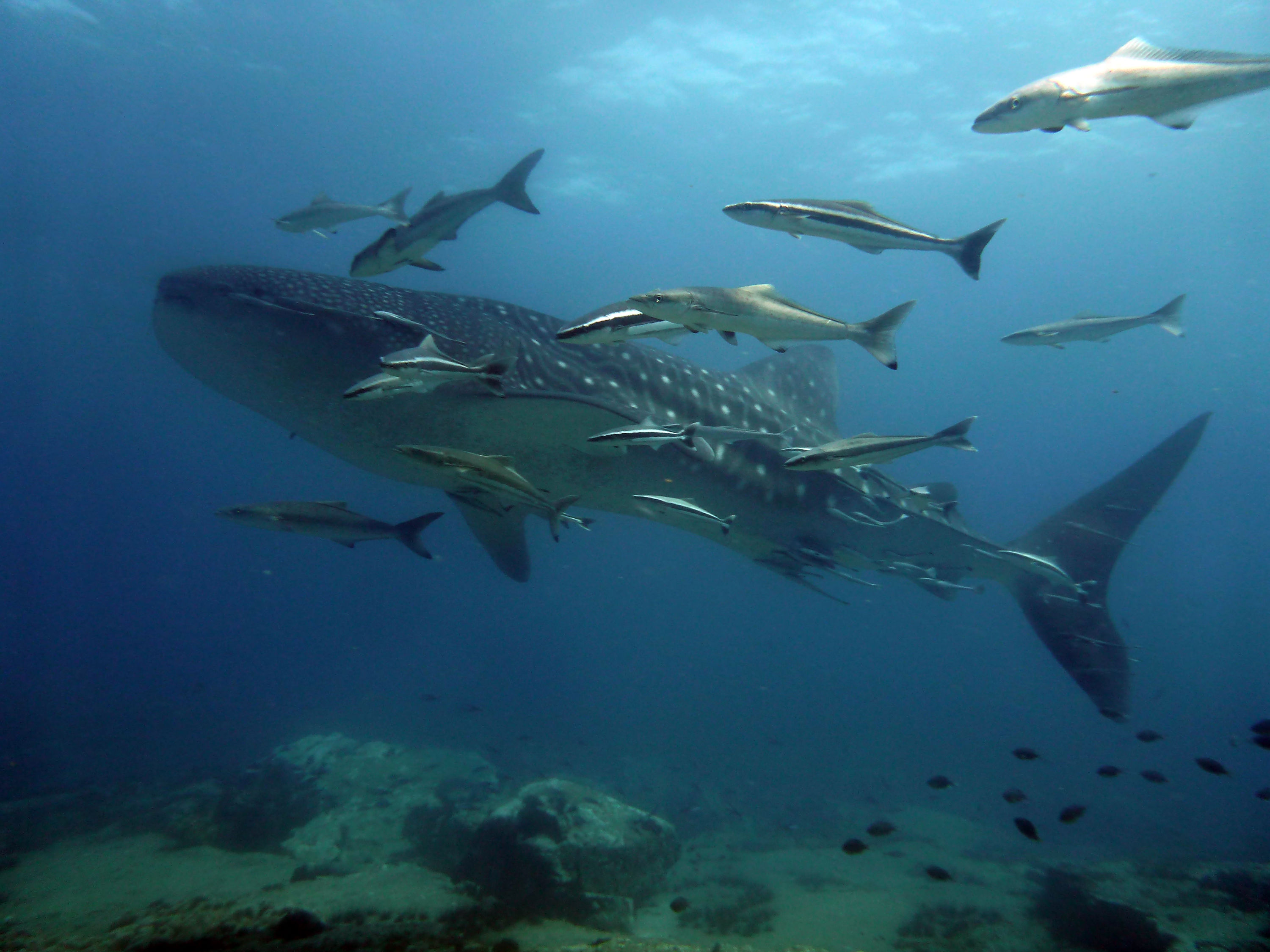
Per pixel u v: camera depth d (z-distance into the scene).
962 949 8.13
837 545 8.30
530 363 6.19
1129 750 40.12
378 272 4.61
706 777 23.73
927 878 11.95
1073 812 7.65
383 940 5.03
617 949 5.42
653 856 9.31
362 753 13.66
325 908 7.11
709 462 7.12
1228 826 20.86
